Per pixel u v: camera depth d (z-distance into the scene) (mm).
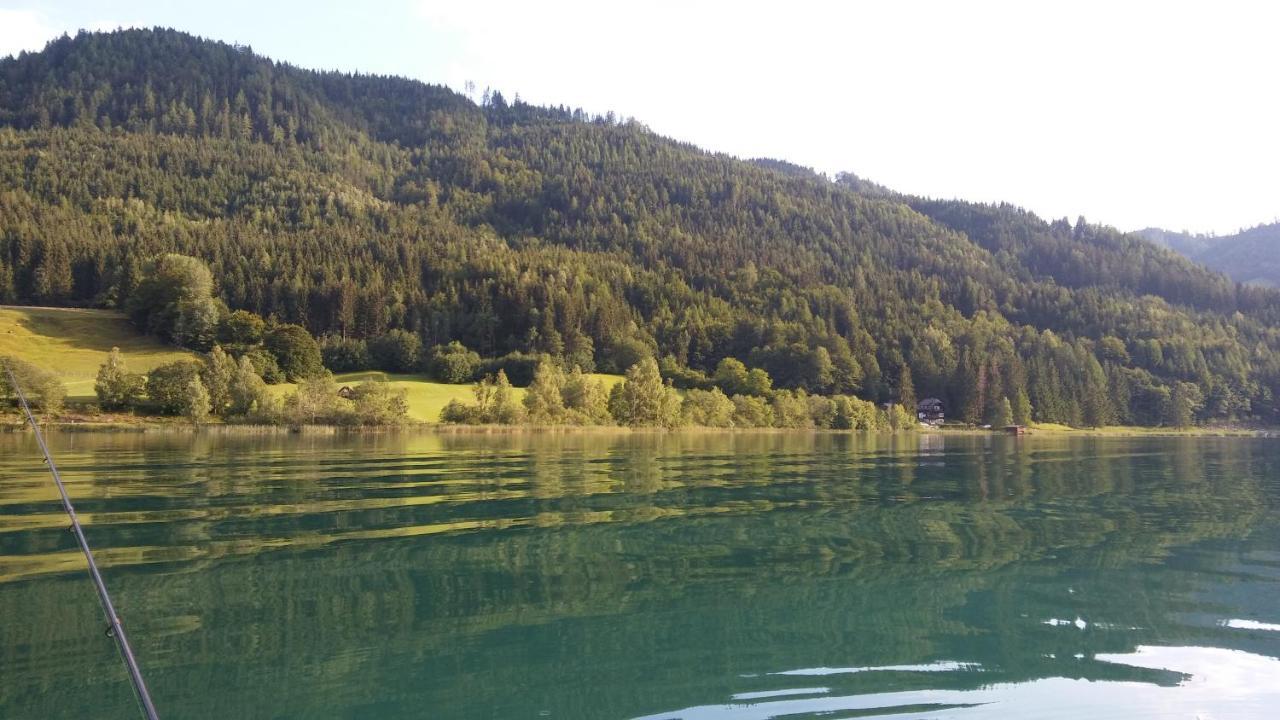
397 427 86688
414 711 10820
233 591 16203
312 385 89000
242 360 88750
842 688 11719
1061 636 14164
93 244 169750
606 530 23219
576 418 100562
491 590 16562
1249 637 14156
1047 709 11055
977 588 17188
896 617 15117
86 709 10641
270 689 11453
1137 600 16391
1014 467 48844
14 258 158750
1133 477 42281
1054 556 20406
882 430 132125
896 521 25547
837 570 18641
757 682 11898
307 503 27516
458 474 38125
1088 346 188125
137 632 13711
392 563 18719
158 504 26922
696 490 32969
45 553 19141
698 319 183625
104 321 138375
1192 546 21906
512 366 139875
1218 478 42000
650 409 107125
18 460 42406
